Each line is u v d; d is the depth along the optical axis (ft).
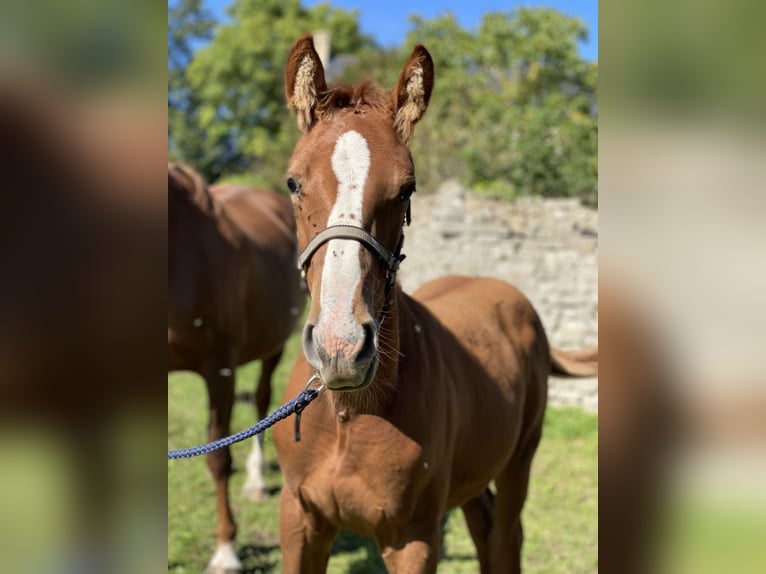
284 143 63.52
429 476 8.20
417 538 8.20
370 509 8.09
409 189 7.31
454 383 9.16
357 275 6.61
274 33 92.99
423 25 55.47
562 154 39.37
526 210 27.99
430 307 10.54
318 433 8.05
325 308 6.46
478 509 11.67
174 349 14.05
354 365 6.29
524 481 11.61
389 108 7.70
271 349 17.24
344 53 97.96
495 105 43.75
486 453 9.83
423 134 43.34
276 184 57.82
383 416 7.83
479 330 10.72
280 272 17.08
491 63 52.11
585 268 26.03
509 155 41.27
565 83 51.98
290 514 8.61
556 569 13.91
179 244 13.75
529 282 26.55
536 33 51.24
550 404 25.57
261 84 91.91
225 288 14.40
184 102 107.24
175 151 99.40
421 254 29.35
